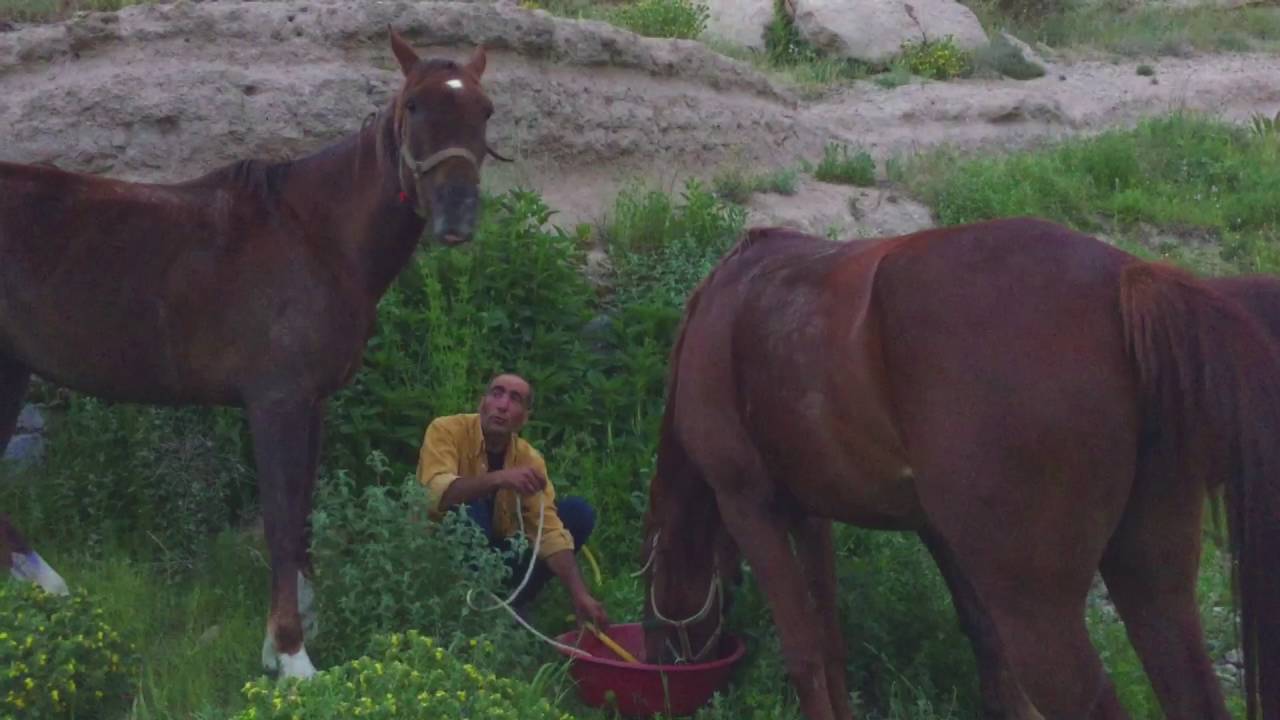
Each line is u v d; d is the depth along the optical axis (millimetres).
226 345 4957
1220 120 12062
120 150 7297
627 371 6617
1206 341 3303
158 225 5023
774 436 4031
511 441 5375
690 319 4473
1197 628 3637
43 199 5062
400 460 6172
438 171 4664
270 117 7492
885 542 5398
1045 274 3488
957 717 4824
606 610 5492
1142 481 3500
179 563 5727
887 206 9281
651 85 9203
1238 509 3277
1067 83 13406
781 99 10531
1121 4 17188
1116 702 3730
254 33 7770
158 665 4957
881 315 3643
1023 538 3447
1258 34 16906
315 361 4973
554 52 8578
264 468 4926
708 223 7777
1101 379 3377
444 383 6199
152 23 7648
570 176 8484
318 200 5055
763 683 4816
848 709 4574
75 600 4715
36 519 5879
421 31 8047
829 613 4602
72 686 4367
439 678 4082
